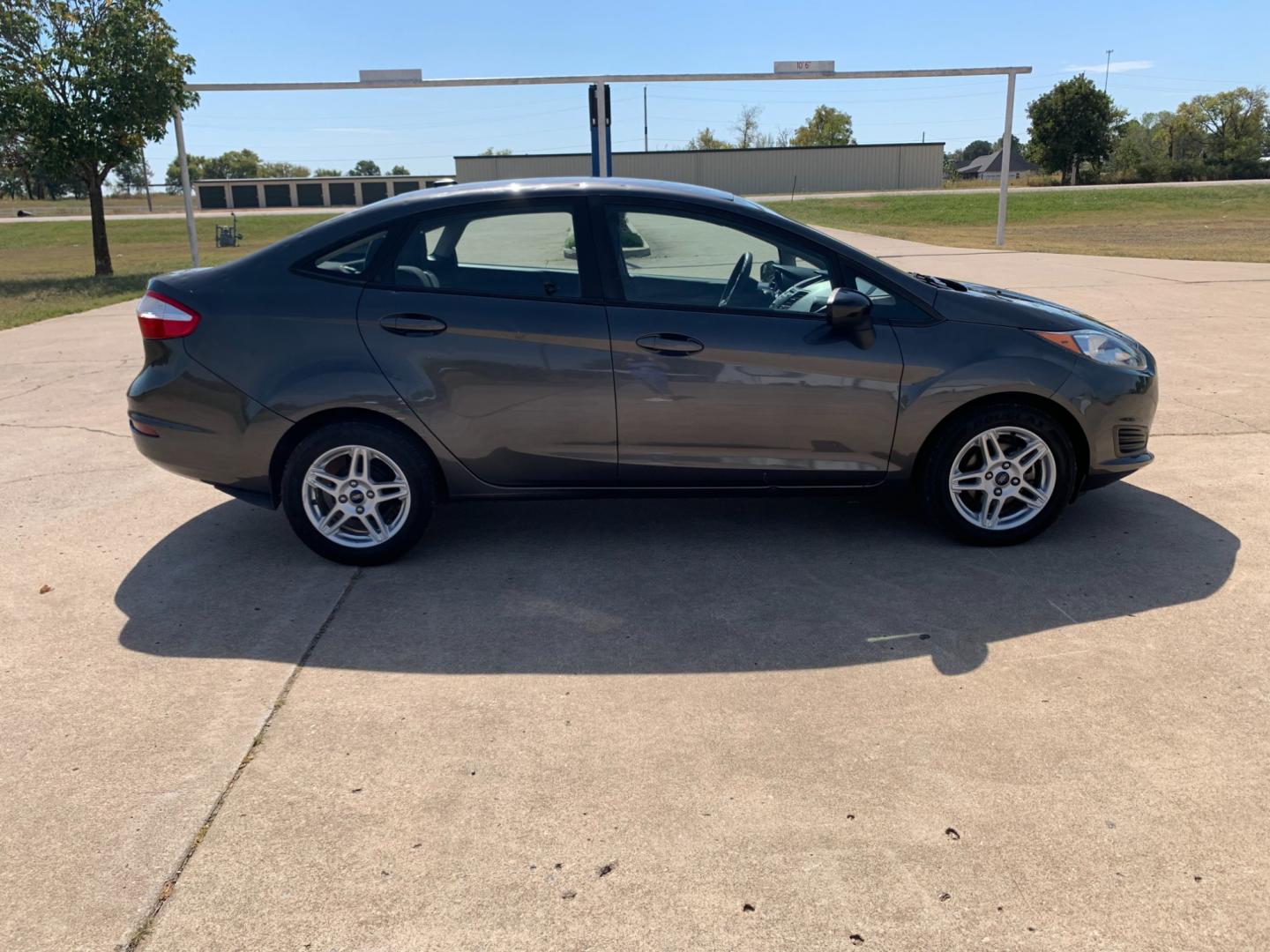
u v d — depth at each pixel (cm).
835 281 419
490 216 413
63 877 242
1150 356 452
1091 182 7725
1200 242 2341
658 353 407
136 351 1010
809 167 6203
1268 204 4072
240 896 235
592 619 378
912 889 232
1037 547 439
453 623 377
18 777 283
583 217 413
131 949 219
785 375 410
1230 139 8912
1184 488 513
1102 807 260
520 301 410
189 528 486
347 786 276
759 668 337
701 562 432
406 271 413
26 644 364
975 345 416
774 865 241
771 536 462
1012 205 4378
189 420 414
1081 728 297
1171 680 323
